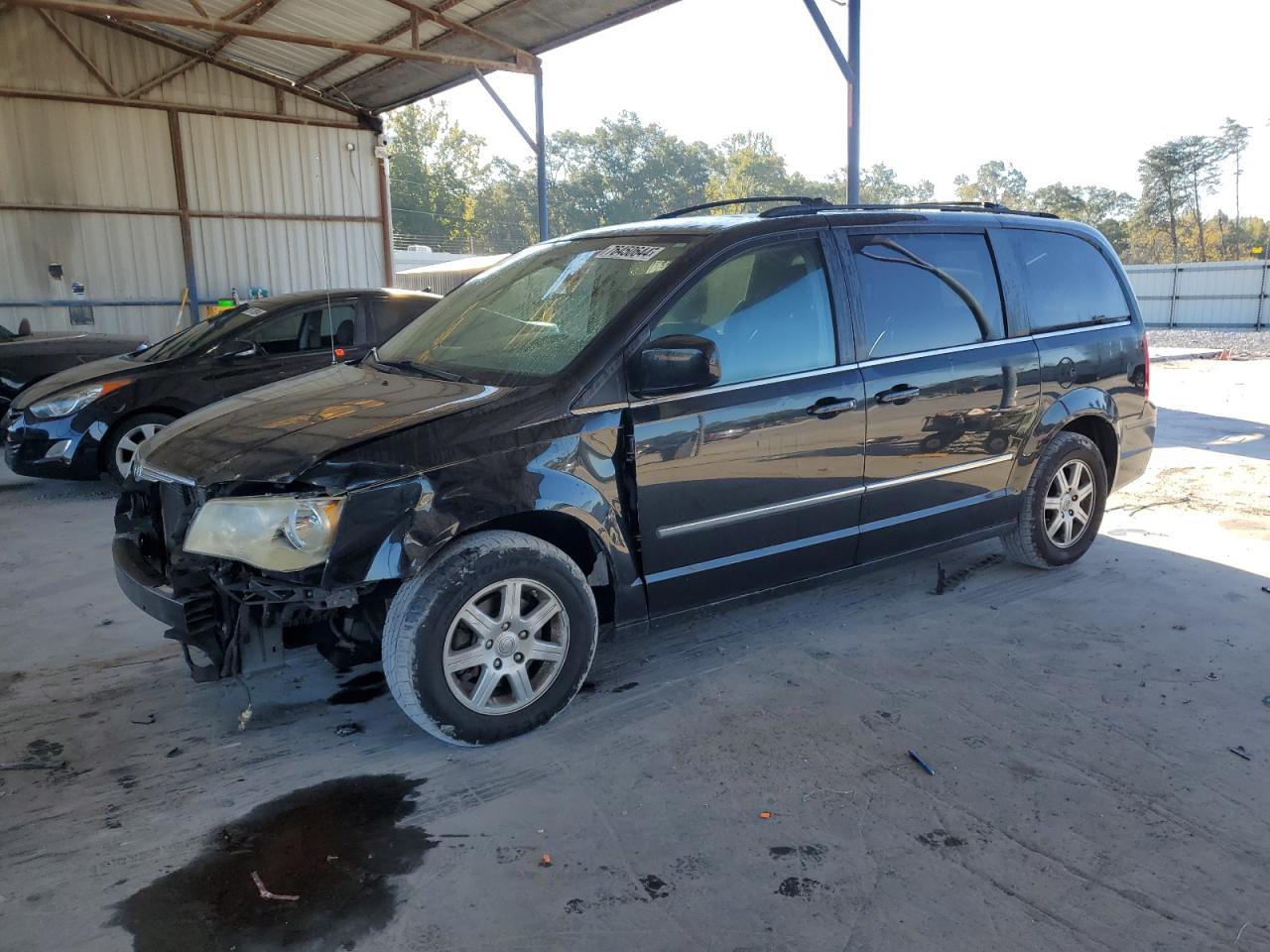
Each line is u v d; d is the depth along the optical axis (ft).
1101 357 16.37
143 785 10.15
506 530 11.12
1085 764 10.42
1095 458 16.58
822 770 10.34
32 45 46.44
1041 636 14.01
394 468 9.89
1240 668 12.84
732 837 9.12
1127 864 8.66
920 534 14.32
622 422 11.14
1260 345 71.77
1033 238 15.80
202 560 10.49
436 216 255.70
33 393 24.22
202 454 10.63
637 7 38.04
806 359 12.60
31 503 23.95
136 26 48.60
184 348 25.29
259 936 7.80
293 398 11.97
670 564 11.78
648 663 13.17
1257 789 9.89
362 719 11.69
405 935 7.80
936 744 10.88
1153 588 15.99
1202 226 286.66
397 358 13.42
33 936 7.79
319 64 50.62
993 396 14.61
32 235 47.73
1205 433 30.73
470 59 42.01
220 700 12.21
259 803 9.78
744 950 7.61
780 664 13.10
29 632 14.67
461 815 9.54
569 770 10.39
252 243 54.29
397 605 10.26
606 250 13.19
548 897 8.27
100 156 48.96
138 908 8.14
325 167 56.44
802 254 12.85
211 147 52.21
